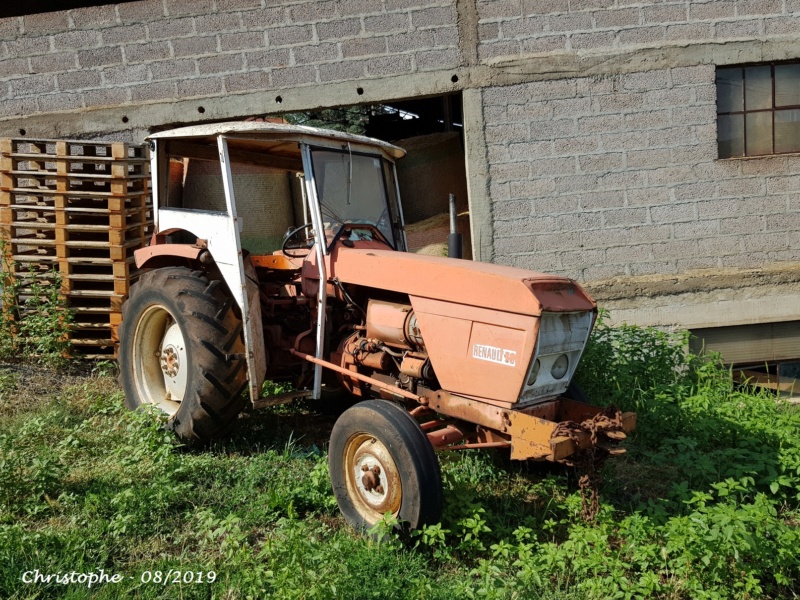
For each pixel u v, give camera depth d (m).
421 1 7.35
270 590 3.05
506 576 3.22
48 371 6.27
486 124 7.43
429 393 3.92
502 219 7.49
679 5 7.32
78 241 6.49
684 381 6.20
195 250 4.68
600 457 3.65
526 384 3.55
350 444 3.74
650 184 7.46
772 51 7.35
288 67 7.45
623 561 3.48
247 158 5.18
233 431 4.91
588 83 7.39
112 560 3.32
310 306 4.54
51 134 7.57
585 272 7.54
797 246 7.52
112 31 7.48
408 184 8.53
